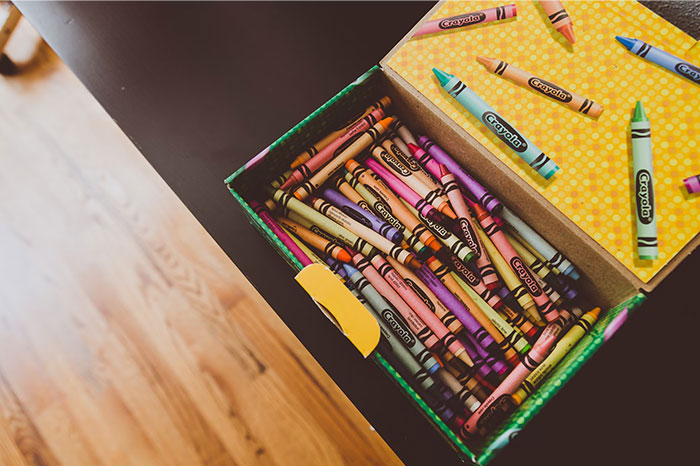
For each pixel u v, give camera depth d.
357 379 0.79
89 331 0.86
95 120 0.93
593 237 0.61
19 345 0.86
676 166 0.60
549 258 0.70
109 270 0.87
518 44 0.66
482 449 0.61
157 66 0.95
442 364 0.69
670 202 0.59
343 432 0.78
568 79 0.64
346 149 0.76
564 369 0.58
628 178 0.61
